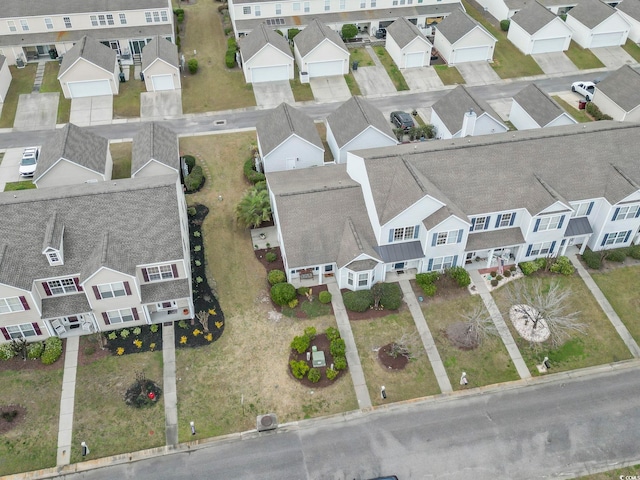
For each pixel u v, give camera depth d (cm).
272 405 4016
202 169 6003
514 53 8012
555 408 4016
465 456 3747
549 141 5062
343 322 4525
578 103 7094
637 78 6662
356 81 7462
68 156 5291
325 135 6581
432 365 4262
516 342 4419
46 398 4031
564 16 8669
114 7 7625
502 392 4116
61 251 4178
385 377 4181
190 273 4803
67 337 4391
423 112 6950
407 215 4544
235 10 7975
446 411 3997
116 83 7069
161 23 7875
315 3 8144
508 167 4909
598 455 3762
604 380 4194
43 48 7644
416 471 3669
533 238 4819
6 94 7012
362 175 4869
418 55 7606
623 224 4919
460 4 8462
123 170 6019
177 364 4244
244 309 4622
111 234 4312
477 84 7450
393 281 4828
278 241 5156
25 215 4306
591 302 4703
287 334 4444
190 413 3972
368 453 3762
